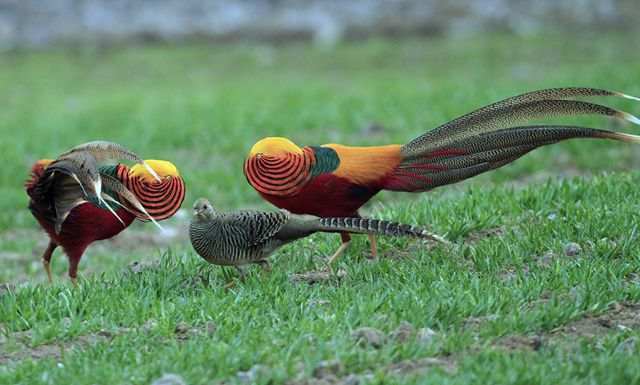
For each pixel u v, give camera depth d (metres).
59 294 11.05
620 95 10.87
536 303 10.09
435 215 13.12
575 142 21.22
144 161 11.12
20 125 28.28
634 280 10.73
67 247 11.70
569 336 9.38
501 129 11.16
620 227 12.08
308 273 11.70
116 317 10.32
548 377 8.22
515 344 9.19
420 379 8.26
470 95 27.17
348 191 11.17
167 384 8.30
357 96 29.02
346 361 8.74
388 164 11.22
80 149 10.63
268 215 10.70
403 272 11.09
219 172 21.55
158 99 31.53
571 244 11.68
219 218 10.78
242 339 9.36
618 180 14.20
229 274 11.49
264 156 11.01
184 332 9.88
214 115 27.28
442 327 9.55
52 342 9.94
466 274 10.88
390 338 9.28
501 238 12.07
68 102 33.09
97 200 10.65
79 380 8.64
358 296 10.21
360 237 12.38
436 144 11.19
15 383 8.76
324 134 24.30
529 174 19.80
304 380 8.53
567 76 29.41
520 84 28.86
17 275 16.41
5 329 10.18
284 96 30.20
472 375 8.25
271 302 10.45
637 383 8.14
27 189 11.39
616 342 9.04
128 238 18.59
